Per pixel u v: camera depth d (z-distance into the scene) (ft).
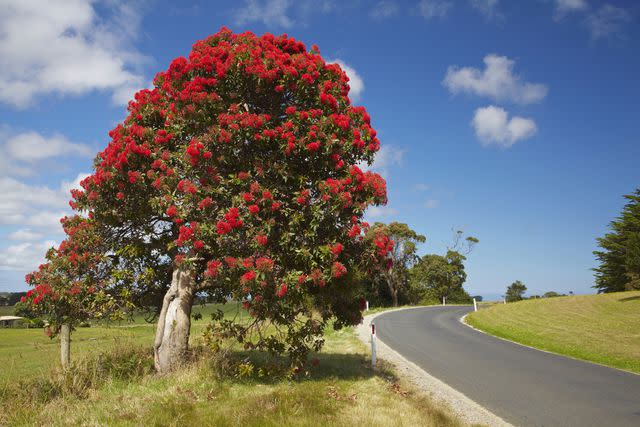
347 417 21.98
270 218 30.27
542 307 98.68
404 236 195.52
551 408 27.02
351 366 38.29
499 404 27.99
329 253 29.60
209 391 26.32
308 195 31.01
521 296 237.45
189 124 33.35
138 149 32.09
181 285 33.73
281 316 32.86
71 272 33.35
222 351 34.22
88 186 34.12
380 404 25.27
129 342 37.27
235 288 30.09
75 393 26.43
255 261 28.76
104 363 32.24
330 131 32.55
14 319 141.28
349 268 33.09
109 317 34.42
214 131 30.63
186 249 30.94
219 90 33.91
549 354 48.70
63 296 31.63
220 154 31.22
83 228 35.40
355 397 26.43
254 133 31.24
